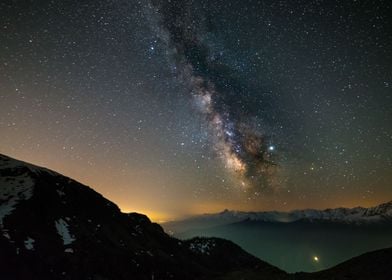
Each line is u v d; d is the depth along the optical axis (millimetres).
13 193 62406
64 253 50188
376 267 52031
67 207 67562
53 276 43812
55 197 68250
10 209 55656
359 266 55000
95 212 75312
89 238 59812
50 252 48562
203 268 84625
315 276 58531
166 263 70562
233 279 68750
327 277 55219
